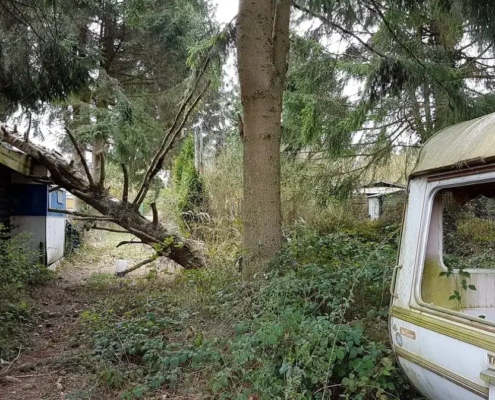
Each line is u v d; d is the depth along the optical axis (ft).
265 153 18.13
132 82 56.85
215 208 32.65
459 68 25.71
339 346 10.25
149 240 27.17
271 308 12.49
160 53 53.21
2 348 15.25
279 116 18.67
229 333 13.76
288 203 31.94
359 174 31.76
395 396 9.57
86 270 37.78
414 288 8.74
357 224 31.17
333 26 24.84
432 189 8.79
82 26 39.01
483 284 10.61
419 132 28.76
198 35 52.26
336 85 29.78
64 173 28.96
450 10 20.70
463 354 7.00
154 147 53.36
